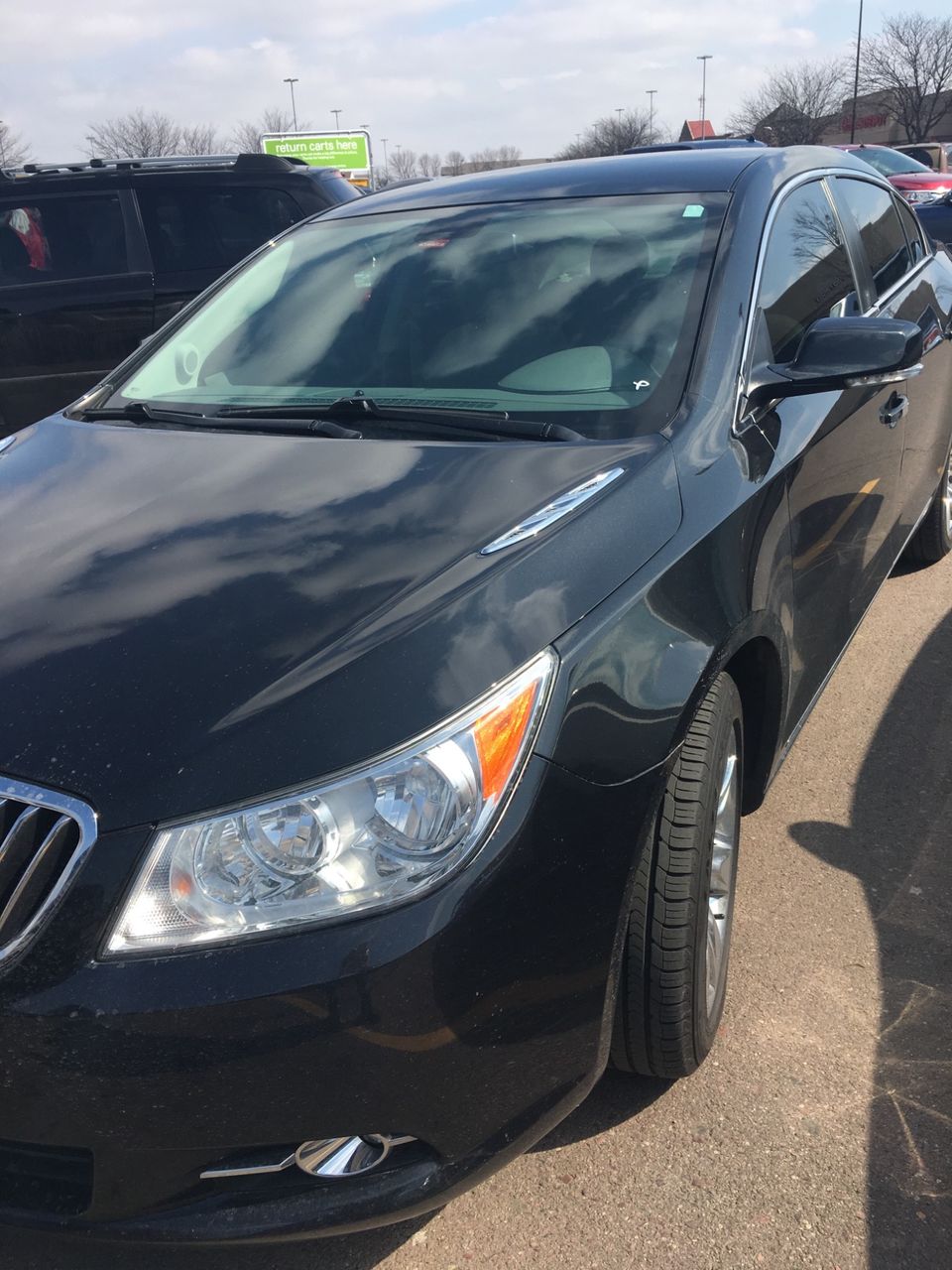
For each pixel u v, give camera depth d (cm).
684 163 304
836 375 243
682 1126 213
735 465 228
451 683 165
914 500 390
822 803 316
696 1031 207
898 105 5591
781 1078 222
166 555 200
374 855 156
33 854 156
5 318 614
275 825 154
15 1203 166
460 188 325
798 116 5722
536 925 164
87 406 301
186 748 158
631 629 185
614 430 230
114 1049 150
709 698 206
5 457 271
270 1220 162
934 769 330
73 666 172
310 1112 156
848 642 325
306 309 298
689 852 194
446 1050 159
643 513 202
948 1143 206
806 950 257
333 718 159
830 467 276
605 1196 200
